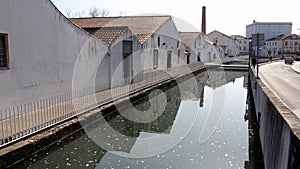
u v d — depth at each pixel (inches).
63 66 524.7
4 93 396.8
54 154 358.0
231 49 2883.9
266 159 280.8
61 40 515.8
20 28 421.4
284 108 225.6
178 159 346.0
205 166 325.1
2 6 389.4
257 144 393.4
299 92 585.3
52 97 481.7
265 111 318.3
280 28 3511.3
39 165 331.3
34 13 446.9
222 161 339.6
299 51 2992.1
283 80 824.3
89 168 324.2
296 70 1227.2
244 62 2102.6
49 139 350.3
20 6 419.2
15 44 414.0
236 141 410.9
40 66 465.4
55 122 382.6
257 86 500.1
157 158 350.6
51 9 484.7
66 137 383.6
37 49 457.4
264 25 3553.2
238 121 529.7
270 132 259.3
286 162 174.4
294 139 155.2
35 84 455.2
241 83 1147.3
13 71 411.8
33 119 383.9
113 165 330.6
